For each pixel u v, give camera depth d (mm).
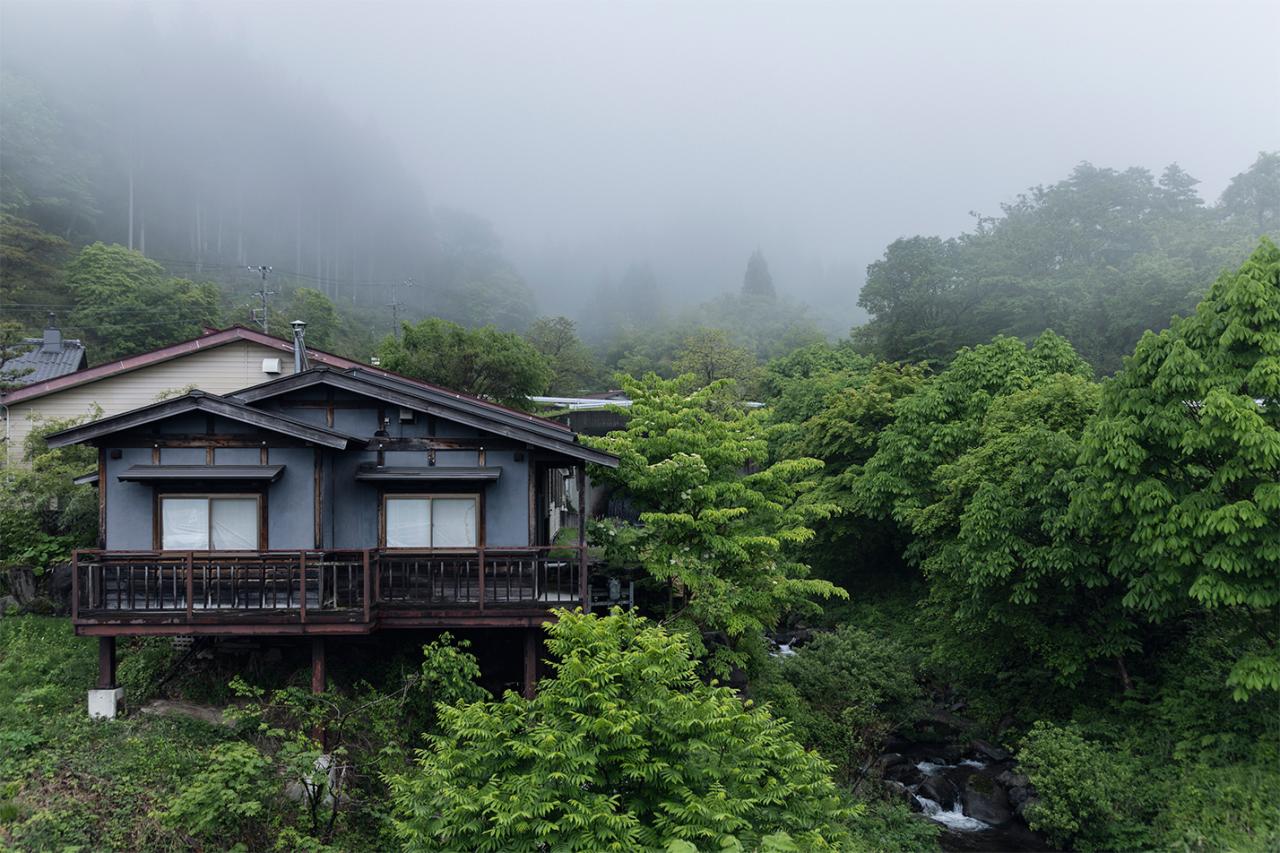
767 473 18594
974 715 20406
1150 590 14508
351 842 11461
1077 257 56656
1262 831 12391
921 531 21531
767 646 23109
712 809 8039
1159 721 16141
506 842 8023
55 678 14852
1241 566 12797
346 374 15852
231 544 14445
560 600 14742
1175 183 60969
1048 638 18109
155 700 14641
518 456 15742
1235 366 13477
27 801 10734
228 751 11852
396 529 15633
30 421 23594
